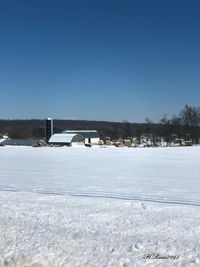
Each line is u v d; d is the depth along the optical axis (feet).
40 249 17.46
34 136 385.50
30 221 22.48
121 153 103.50
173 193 34.14
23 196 31.73
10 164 68.49
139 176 48.37
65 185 40.04
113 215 23.93
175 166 63.16
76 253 16.94
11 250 17.49
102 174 51.01
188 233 19.58
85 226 21.22
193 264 15.51
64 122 607.37
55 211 25.26
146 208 26.23
